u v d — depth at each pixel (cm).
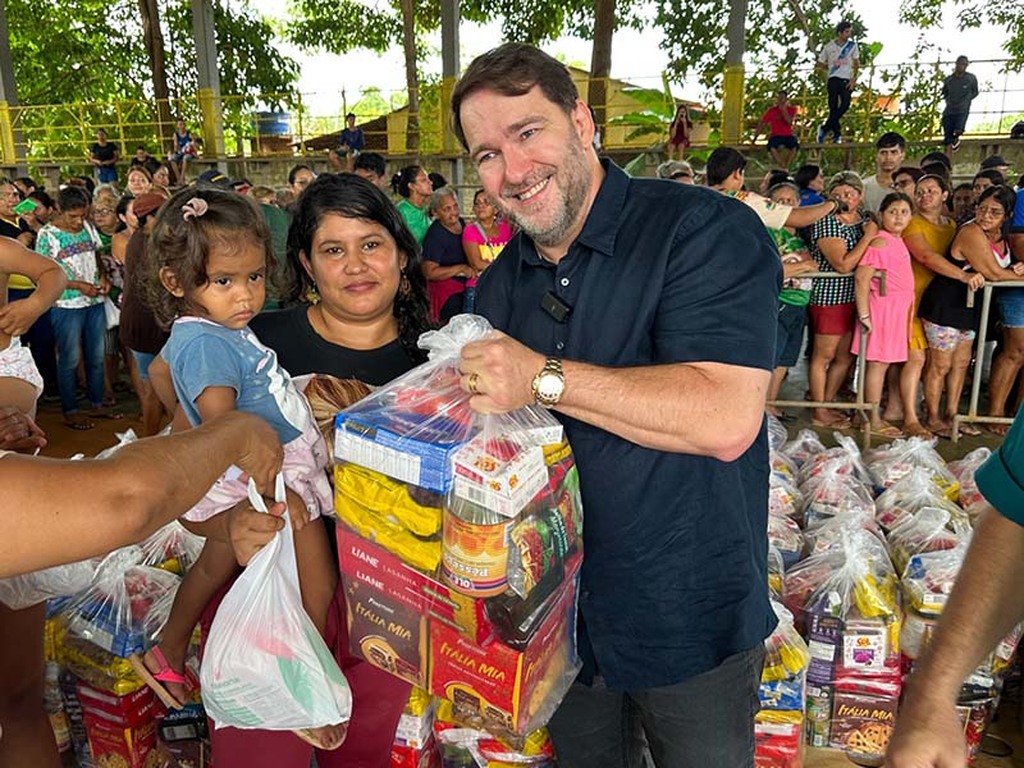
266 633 136
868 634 214
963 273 483
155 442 96
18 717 177
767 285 131
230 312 148
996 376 516
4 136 1689
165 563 239
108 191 587
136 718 199
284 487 139
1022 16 1766
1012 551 105
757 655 155
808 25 1764
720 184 501
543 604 124
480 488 115
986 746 228
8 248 199
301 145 1659
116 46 2105
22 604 167
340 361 174
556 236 140
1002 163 733
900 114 1380
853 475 325
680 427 122
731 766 152
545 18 1928
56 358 586
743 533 145
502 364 118
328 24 2053
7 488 79
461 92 135
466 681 128
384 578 132
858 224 502
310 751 158
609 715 166
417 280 179
